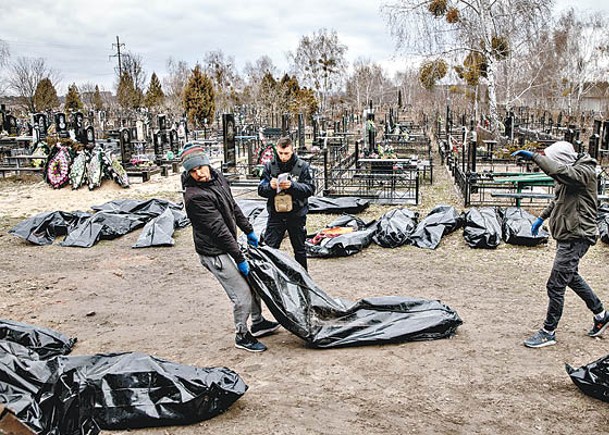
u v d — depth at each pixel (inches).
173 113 1871.3
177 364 150.9
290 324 190.1
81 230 389.4
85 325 230.7
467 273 293.0
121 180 613.3
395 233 350.3
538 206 463.8
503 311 229.6
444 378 168.6
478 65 1039.0
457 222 374.6
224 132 660.7
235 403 155.2
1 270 324.2
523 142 855.1
